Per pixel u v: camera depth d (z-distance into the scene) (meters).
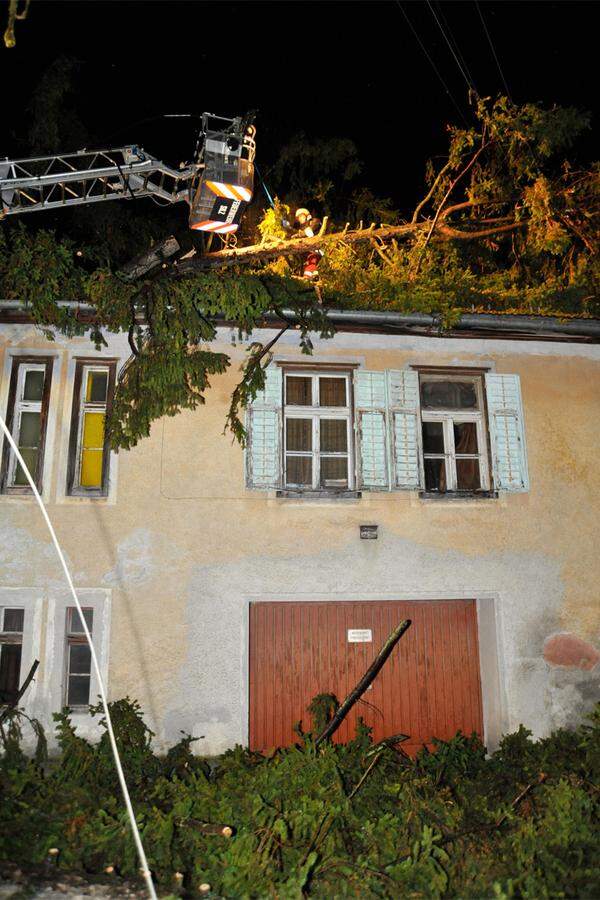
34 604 7.93
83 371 8.65
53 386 8.49
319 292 8.58
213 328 8.35
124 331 8.45
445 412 9.20
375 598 8.46
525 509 8.89
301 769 6.44
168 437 8.45
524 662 8.50
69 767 6.50
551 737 8.04
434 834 5.91
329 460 8.93
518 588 8.67
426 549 8.63
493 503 8.86
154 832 5.57
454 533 8.72
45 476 8.23
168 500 8.30
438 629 8.89
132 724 7.41
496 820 6.14
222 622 8.15
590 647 8.63
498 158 10.90
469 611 9.01
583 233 10.77
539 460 9.04
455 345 9.23
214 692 7.99
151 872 5.34
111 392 8.59
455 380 9.31
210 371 8.39
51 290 7.95
